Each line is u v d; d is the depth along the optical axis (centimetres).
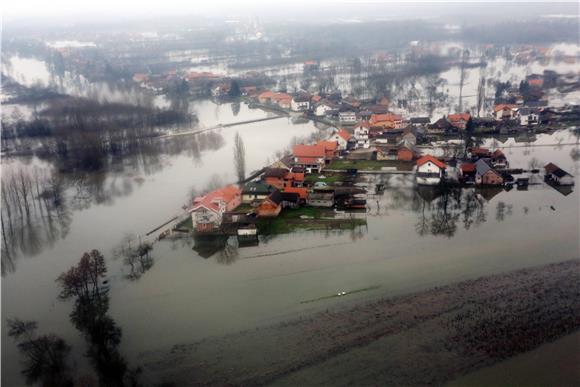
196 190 11369
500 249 8106
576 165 11900
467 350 5825
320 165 12206
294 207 9975
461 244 8350
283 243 8700
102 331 6444
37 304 7275
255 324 6512
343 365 5700
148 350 6134
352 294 7050
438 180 10988
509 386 5284
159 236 9119
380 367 5641
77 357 6075
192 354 6016
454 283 7188
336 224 9288
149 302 7150
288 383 5481
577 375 5388
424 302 6769
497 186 10731
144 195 11469
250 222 9212
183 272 7931
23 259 8712
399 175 11806
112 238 9294
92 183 12500
